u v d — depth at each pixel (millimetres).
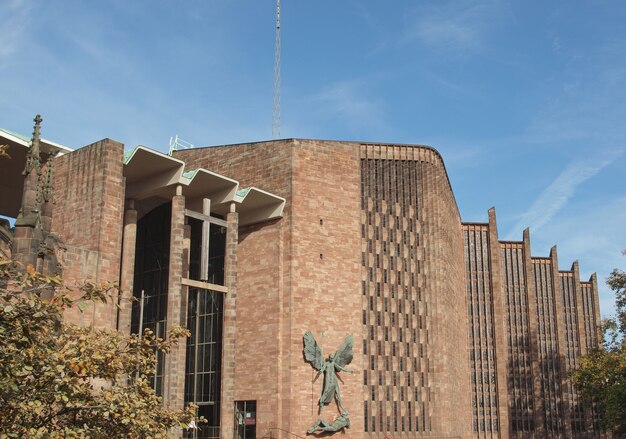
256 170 61531
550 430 118750
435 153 78000
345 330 59250
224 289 52938
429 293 73812
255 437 55562
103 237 43750
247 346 57844
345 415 57062
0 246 36906
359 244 62031
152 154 47125
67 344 20359
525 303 121688
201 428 53469
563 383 119625
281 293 57250
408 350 70250
